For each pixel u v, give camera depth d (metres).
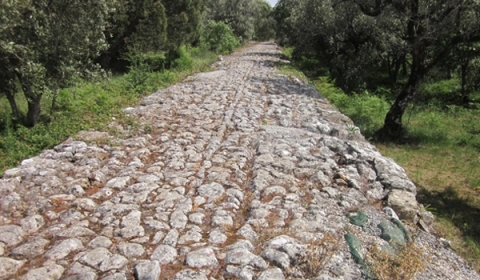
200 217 3.98
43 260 3.16
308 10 19.66
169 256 3.28
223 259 3.27
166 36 18.25
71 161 5.36
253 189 4.72
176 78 14.59
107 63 19.14
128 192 4.49
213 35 30.70
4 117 8.87
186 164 5.51
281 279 3.03
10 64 8.19
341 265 3.36
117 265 3.11
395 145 9.98
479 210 6.20
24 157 6.01
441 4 9.52
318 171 5.38
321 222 4.04
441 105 15.37
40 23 8.42
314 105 10.25
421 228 4.54
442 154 9.28
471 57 14.04
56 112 9.12
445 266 3.88
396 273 3.35
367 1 12.41
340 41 19.91
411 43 10.20
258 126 7.69
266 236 3.70
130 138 6.55
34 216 3.79
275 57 29.36
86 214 3.99
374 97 14.03
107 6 9.34
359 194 4.84
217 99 10.54
